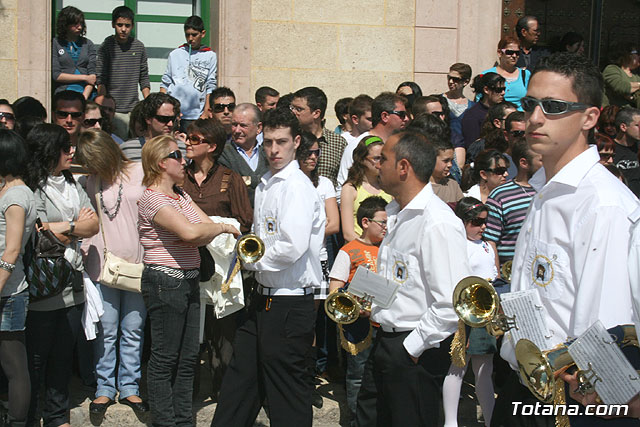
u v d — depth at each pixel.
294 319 4.39
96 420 5.00
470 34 8.63
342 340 4.38
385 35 8.50
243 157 5.68
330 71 8.42
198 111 7.70
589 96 2.70
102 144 4.92
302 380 4.46
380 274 3.85
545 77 2.74
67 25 7.73
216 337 5.29
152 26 8.84
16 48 7.67
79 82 7.77
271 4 8.25
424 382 3.65
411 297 3.64
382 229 4.93
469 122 7.28
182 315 4.59
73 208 4.76
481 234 5.02
